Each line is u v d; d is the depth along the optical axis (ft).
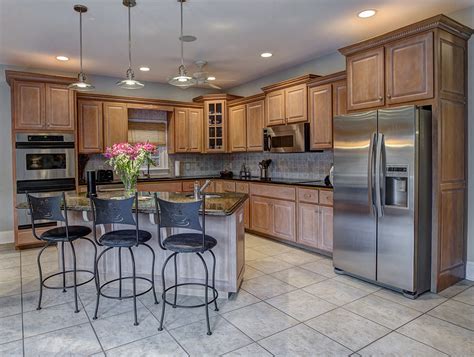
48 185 14.88
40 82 14.64
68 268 10.93
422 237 9.62
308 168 16.52
